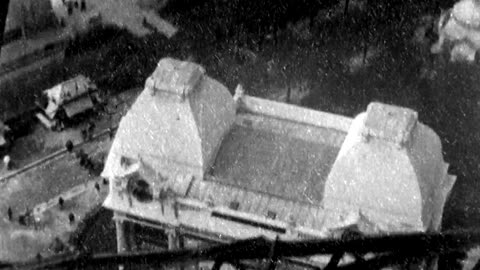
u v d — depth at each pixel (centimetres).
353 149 7762
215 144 8338
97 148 10362
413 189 7700
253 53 11500
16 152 10275
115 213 8425
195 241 8400
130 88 11125
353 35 11606
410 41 11500
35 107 10750
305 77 11175
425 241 2892
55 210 9631
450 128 10444
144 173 8188
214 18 11906
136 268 3045
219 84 8488
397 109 7881
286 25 11762
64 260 2802
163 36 11744
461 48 11212
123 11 11962
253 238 2922
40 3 11475
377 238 2909
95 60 11462
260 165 8306
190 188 8188
